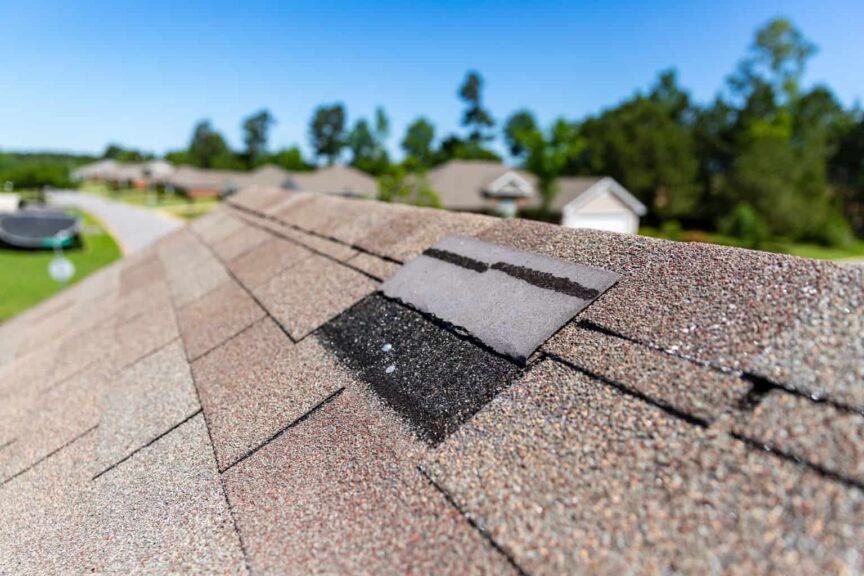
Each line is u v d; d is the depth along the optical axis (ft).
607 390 3.65
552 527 2.93
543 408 3.78
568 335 4.33
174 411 6.06
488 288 5.52
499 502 3.21
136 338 9.27
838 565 2.28
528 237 6.33
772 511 2.57
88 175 329.52
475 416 4.00
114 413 6.68
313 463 4.28
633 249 5.08
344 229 9.72
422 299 5.98
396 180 52.49
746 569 2.41
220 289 10.07
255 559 3.62
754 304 3.70
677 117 142.20
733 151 114.01
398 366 5.01
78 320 12.46
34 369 10.09
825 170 104.42
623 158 107.14
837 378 2.94
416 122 201.46
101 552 4.31
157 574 3.84
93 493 5.16
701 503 2.74
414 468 3.77
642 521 2.78
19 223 76.89
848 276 3.56
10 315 43.78
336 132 260.42
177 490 4.69
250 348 6.85
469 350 4.79
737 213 91.45
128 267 16.67
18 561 4.60
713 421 3.08
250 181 168.35
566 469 3.24
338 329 6.23
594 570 2.65
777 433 2.84
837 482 2.53
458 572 2.94
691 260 4.51
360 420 4.52
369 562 3.24
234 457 4.77
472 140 202.28
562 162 75.41
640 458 3.10
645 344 3.83
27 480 5.93
